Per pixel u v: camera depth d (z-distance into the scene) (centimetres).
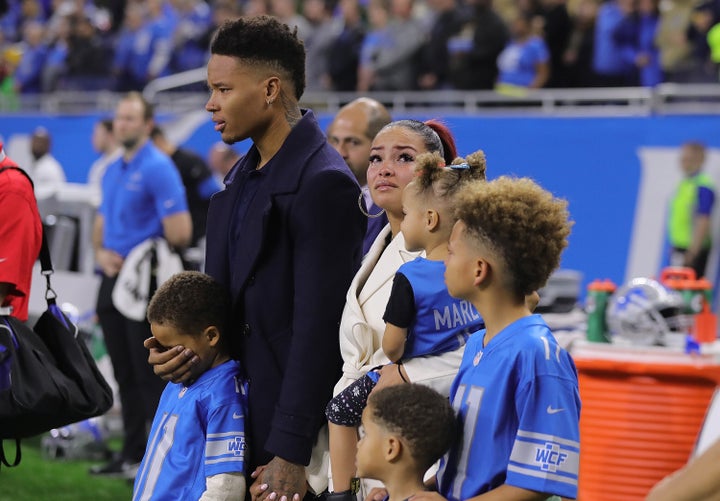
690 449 1014
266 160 661
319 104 2295
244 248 648
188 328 645
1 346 760
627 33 2072
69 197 1609
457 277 512
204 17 2822
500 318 509
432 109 2173
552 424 482
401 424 504
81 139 2486
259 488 624
